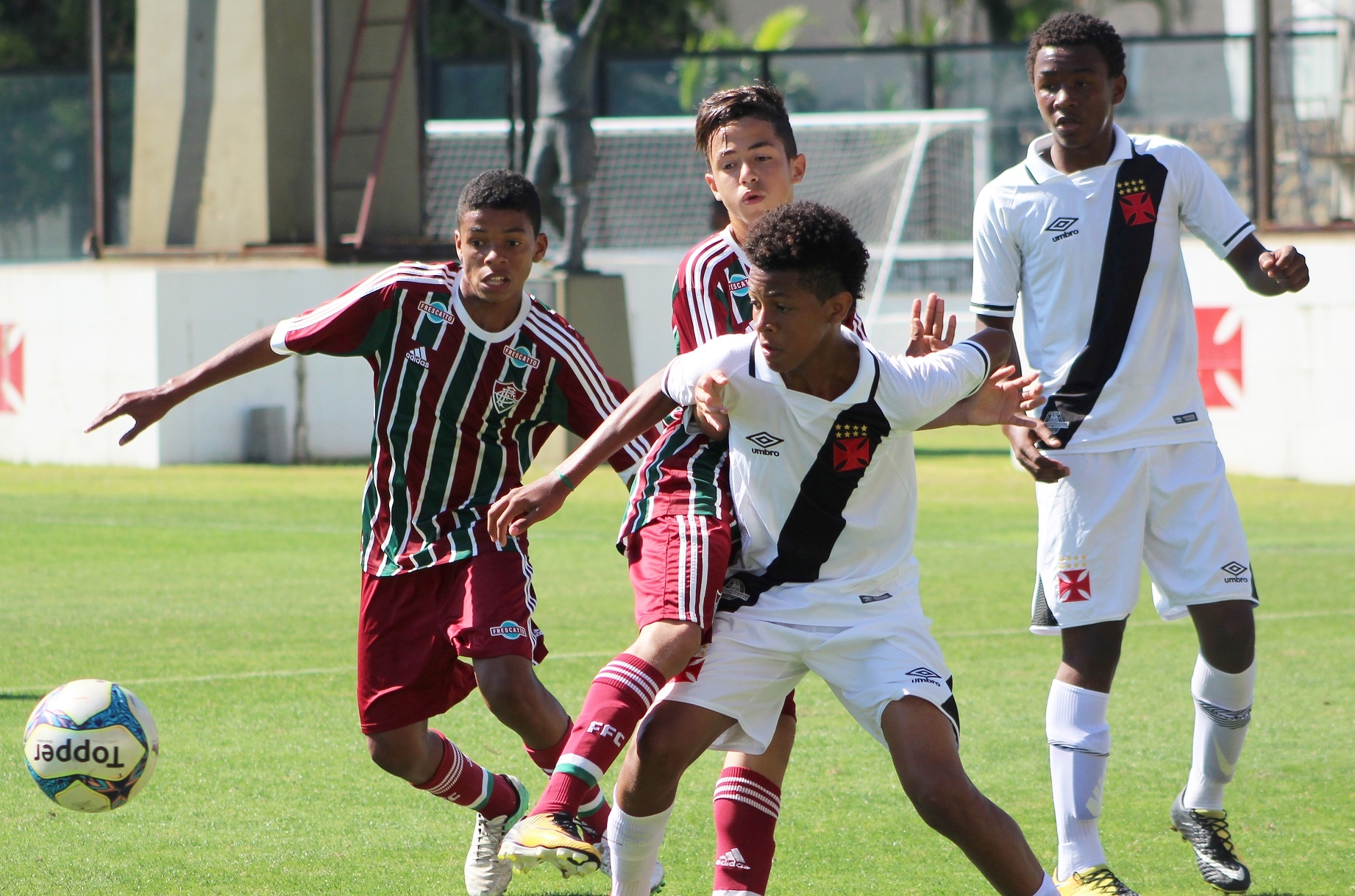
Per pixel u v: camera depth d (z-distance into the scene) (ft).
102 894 46.50
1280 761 62.03
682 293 44.86
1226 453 169.17
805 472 39.50
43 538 122.31
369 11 190.19
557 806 37.32
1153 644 86.38
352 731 66.49
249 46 181.68
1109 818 55.52
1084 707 48.26
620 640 86.17
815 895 47.16
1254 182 168.25
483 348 46.75
